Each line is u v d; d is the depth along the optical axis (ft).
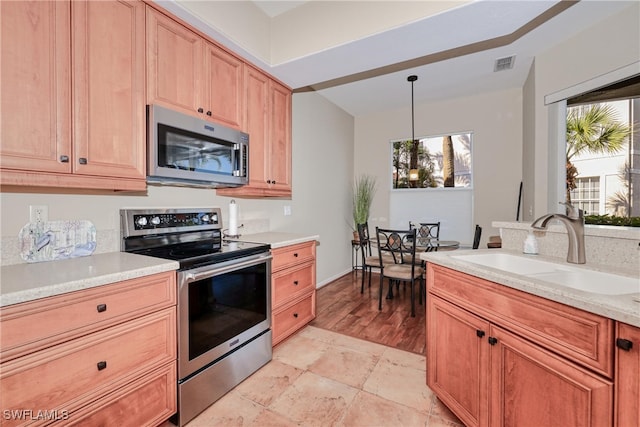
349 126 16.24
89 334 3.80
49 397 3.45
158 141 5.26
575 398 3.11
